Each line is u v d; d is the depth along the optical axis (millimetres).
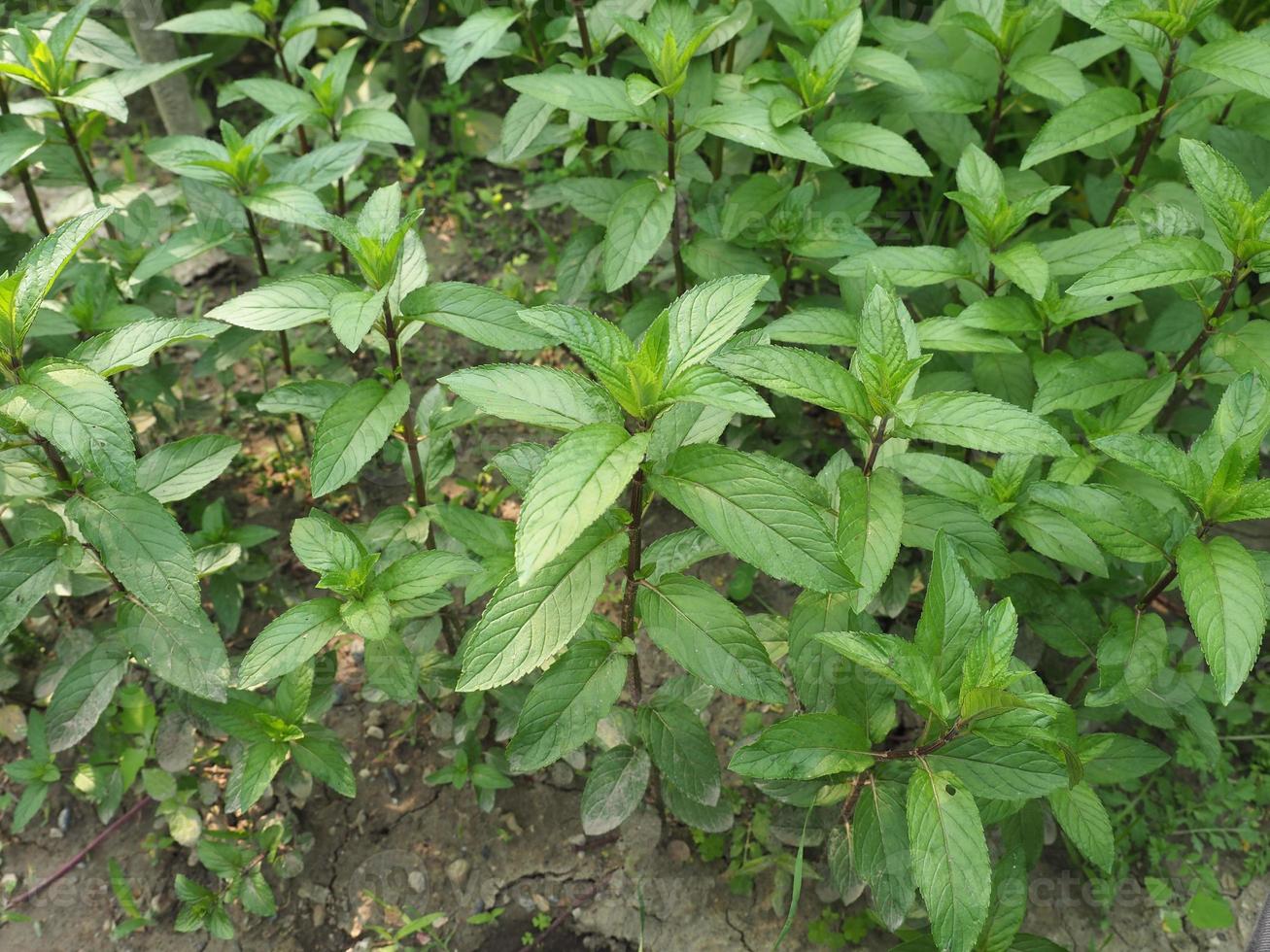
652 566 354
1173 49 449
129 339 368
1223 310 419
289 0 809
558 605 316
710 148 630
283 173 483
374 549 440
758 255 528
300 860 462
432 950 447
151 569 378
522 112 520
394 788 494
